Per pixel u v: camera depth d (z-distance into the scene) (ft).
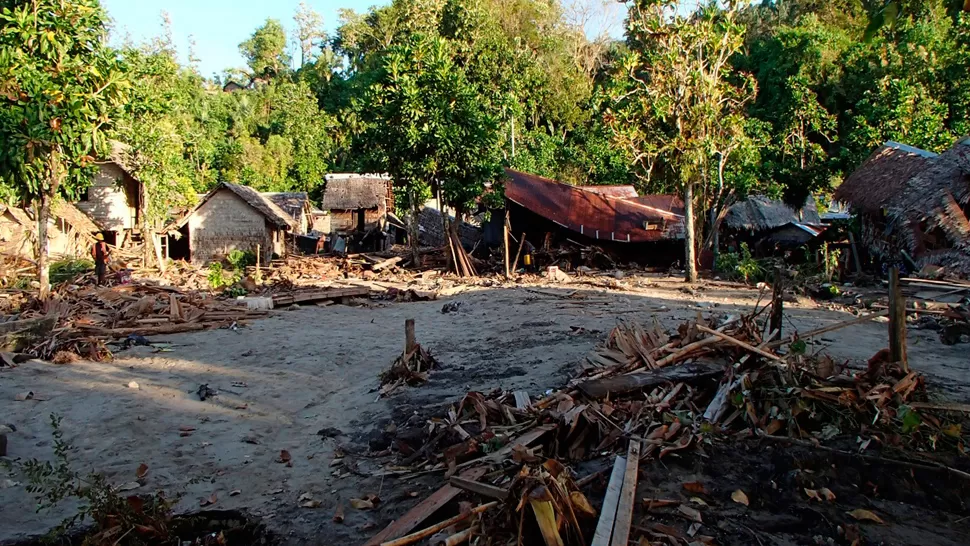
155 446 26.27
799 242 111.65
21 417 28.89
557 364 33.83
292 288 74.23
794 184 109.70
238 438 27.32
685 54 77.46
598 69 198.08
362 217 155.02
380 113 89.35
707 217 109.81
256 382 35.50
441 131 84.23
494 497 18.10
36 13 49.42
